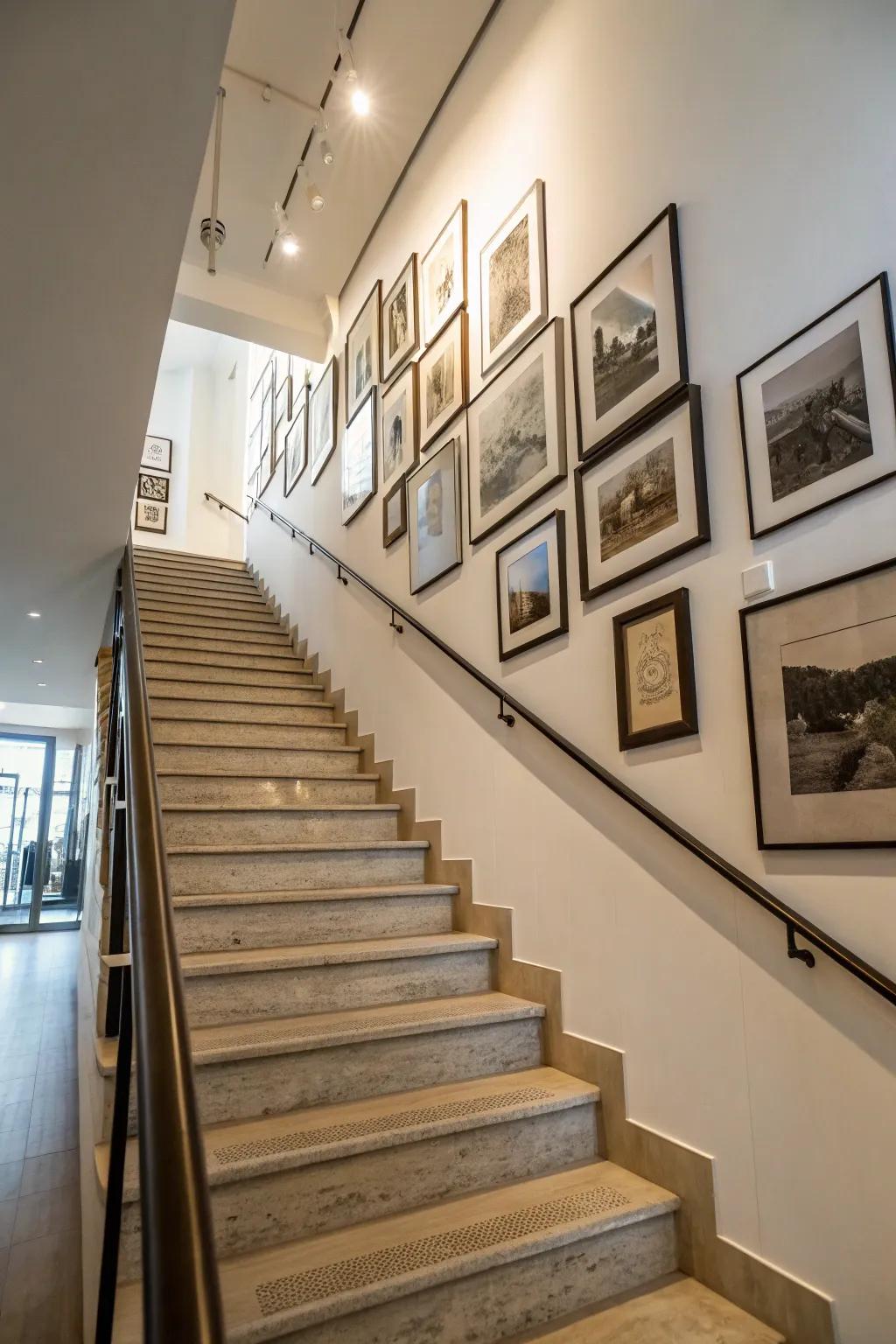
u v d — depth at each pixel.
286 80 4.01
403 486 4.20
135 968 0.86
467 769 3.32
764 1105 1.87
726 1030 1.99
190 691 4.83
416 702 3.87
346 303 5.39
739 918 2.00
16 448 3.31
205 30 1.65
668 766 2.27
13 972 8.41
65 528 4.05
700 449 2.25
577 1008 2.49
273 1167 1.82
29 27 1.61
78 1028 5.16
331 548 5.38
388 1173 1.96
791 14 2.11
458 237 3.81
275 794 3.90
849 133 1.92
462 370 3.65
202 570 7.56
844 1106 1.70
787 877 1.89
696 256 2.35
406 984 2.71
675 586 2.31
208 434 10.45
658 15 2.61
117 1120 1.25
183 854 2.99
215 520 10.12
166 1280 0.53
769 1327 1.76
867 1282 1.61
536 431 3.04
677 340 2.35
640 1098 2.20
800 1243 1.74
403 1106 2.18
